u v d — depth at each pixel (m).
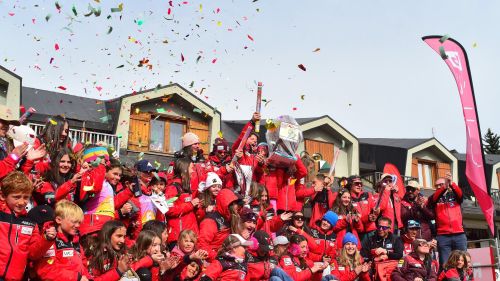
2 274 5.05
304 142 21.23
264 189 8.78
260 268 7.50
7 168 5.72
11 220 5.21
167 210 7.77
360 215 9.97
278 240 8.17
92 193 6.92
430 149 24.12
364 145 24.45
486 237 23.28
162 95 18.42
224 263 6.94
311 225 10.05
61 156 6.92
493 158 26.95
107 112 18.59
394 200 11.17
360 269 8.92
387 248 9.78
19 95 16.28
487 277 13.14
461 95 11.99
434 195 11.20
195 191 8.59
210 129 19.27
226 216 7.81
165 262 6.69
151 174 8.05
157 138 18.47
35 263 5.42
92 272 6.14
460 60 12.07
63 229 5.59
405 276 9.43
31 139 6.93
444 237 11.17
